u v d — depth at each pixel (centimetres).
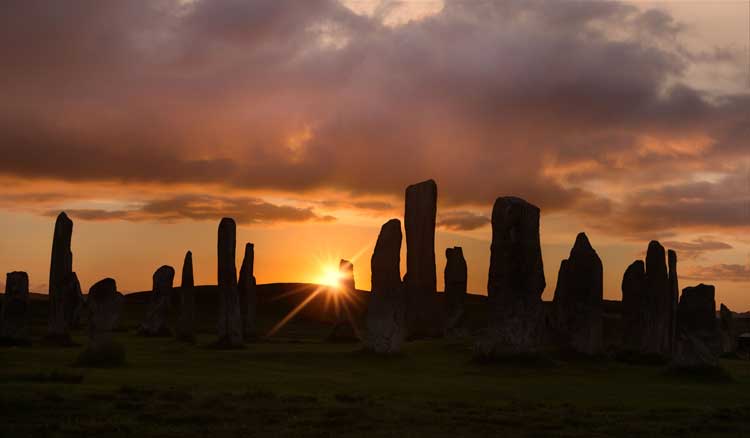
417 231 5900
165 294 6575
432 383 3459
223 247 5028
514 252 4269
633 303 4953
